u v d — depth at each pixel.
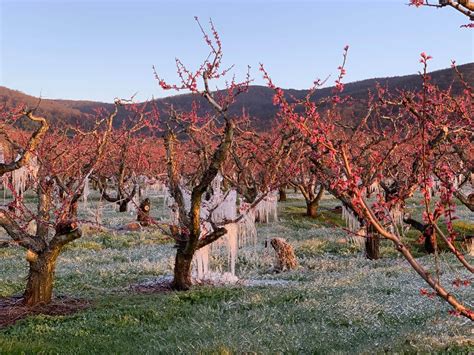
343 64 7.51
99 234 30.70
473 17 6.51
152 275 20.27
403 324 10.76
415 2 6.62
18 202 15.13
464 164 12.97
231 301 14.73
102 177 31.38
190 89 11.88
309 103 6.95
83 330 12.12
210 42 12.32
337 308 12.57
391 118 18.19
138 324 12.77
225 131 15.38
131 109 21.23
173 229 17.78
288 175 16.30
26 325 12.59
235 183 17.11
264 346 9.78
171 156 17.61
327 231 31.94
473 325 9.48
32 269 14.45
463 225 30.83
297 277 20.41
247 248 27.09
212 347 9.88
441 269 18.80
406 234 28.12
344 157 6.61
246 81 15.10
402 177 18.81
